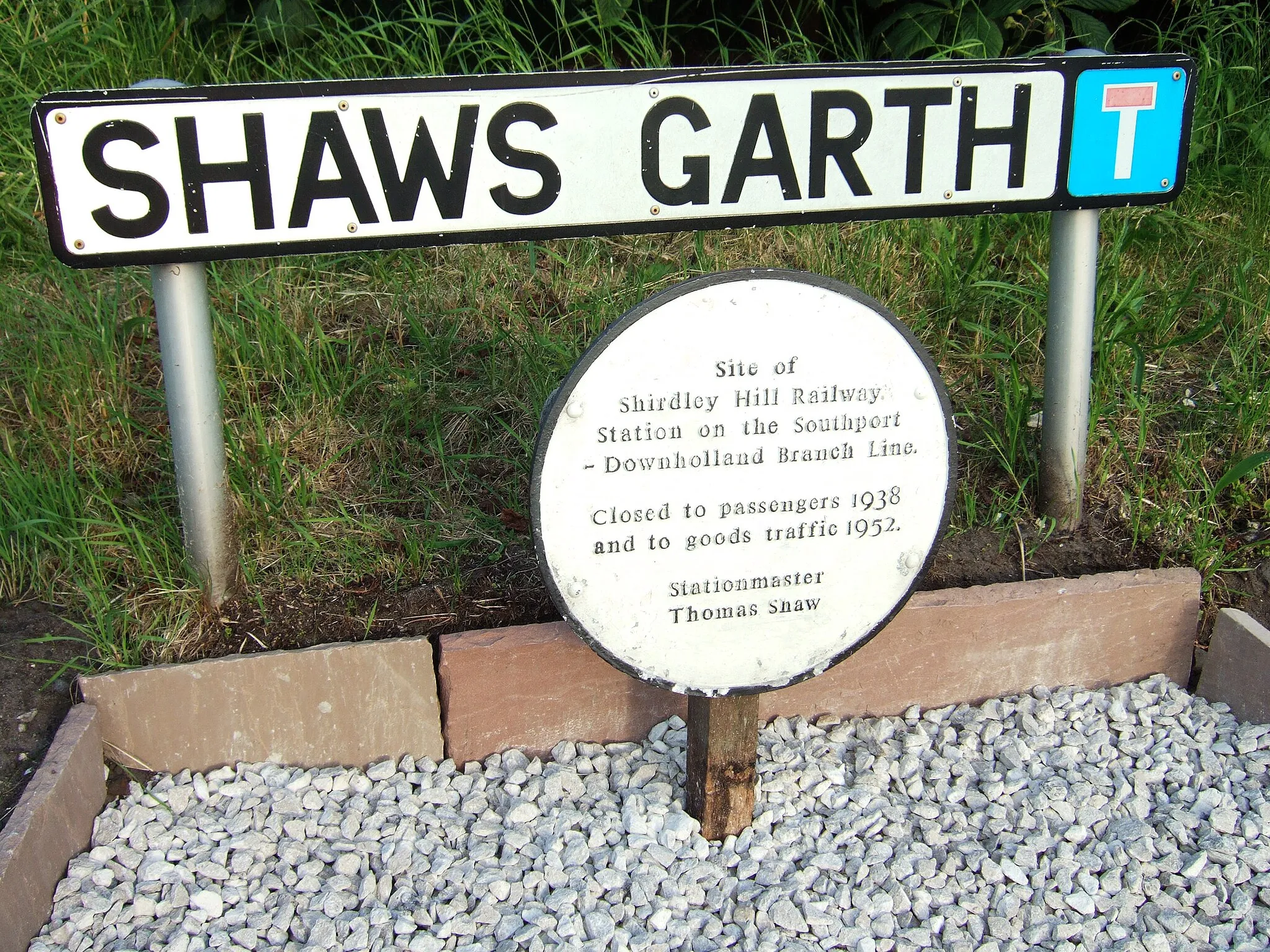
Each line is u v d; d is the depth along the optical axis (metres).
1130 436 2.92
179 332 2.14
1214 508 2.77
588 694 2.38
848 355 1.90
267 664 2.24
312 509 2.58
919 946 1.96
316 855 2.10
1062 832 2.19
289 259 3.07
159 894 2.01
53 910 1.94
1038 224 3.31
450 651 2.28
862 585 2.03
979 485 2.80
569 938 1.93
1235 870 2.08
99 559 2.41
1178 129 2.44
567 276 3.16
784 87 2.17
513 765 2.35
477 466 2.74
